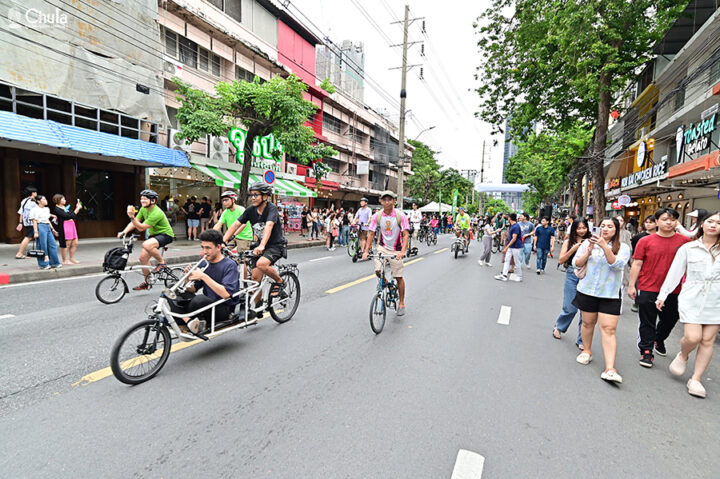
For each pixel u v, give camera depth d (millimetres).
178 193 17719
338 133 34406
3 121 9539
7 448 2473
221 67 19250
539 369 4160
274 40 23094
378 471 2381
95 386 3357
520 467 2482
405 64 21844
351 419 2971
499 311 6637
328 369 3885
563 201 55375
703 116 12289
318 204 33281
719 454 2740
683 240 4453
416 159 54469
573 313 5105
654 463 2600
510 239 10031
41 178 12961
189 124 13391
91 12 12336
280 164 24391
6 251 10406
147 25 14250
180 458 2443
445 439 2756
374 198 41719
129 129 13930
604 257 4066
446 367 4078
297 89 14938
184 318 3779
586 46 14273
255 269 4832
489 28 17906
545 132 20922
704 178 12961
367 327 5328
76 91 11852
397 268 5754
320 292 7422
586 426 3035
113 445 2545
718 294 3695
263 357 4129
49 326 4906
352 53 37500
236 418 2924
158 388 3363
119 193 15336
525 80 17750
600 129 16578
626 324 6504
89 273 8625
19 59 10367
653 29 14211
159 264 6828
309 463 2436
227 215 6531
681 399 3609
